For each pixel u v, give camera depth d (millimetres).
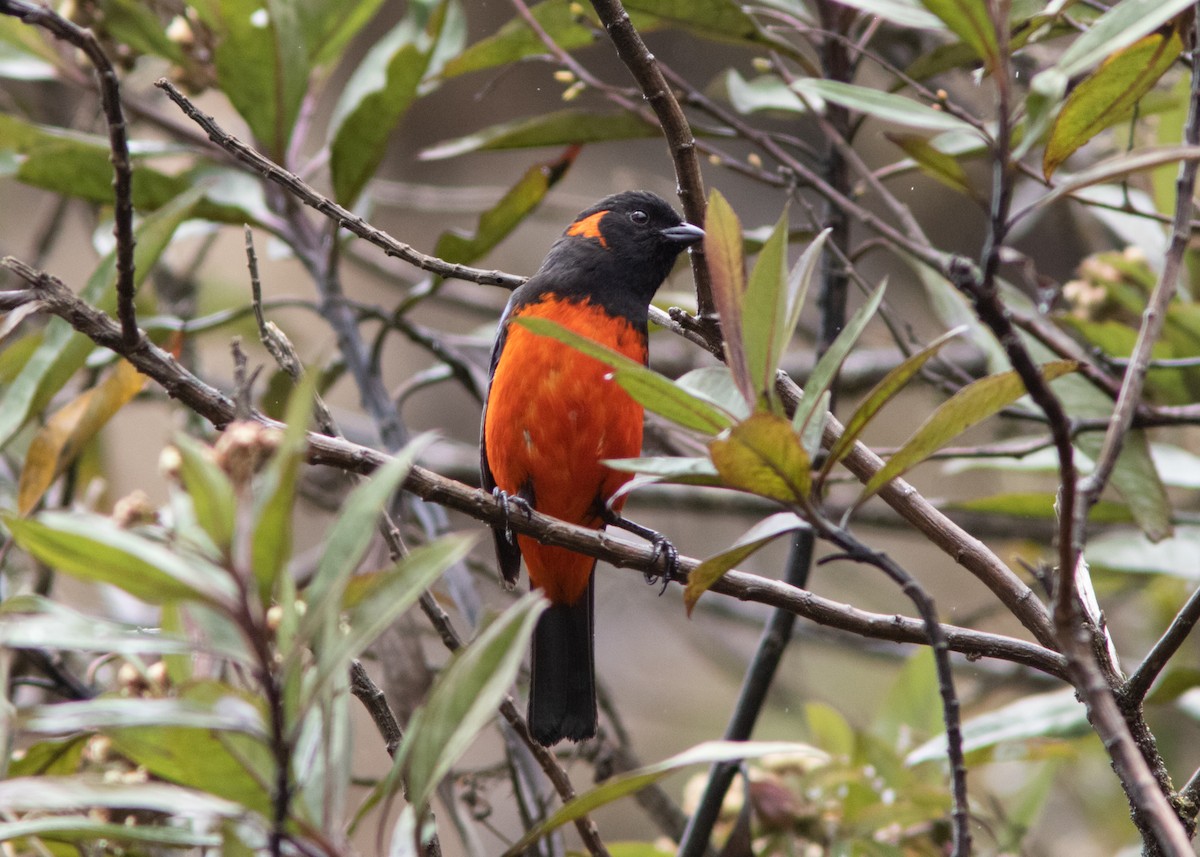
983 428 15797
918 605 4910
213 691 4461
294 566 13703
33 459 8359
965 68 12008
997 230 4422
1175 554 11289
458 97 20469
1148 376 11539
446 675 4570
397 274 17844
